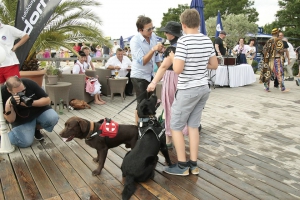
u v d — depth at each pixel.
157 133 2.59
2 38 4.37
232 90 7.85
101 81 7.15
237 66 8.36
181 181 2.62
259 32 26.91
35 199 2.31
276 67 7.32
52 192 2.42
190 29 2.38
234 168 2.90
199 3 6.50
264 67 7.44
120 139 2.76
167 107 3.18
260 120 4.74
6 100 3.36
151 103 2.65
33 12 5.22
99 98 6.39
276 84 8.06
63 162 3.02
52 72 5.29
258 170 2.86
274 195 2.38
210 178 2.68
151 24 3.17
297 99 6.46
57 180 2.63
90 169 2.86
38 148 3.43
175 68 2.33
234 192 2.43
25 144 3.38
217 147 3.50
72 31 6.50
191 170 2.75
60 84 5.34
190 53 2.31
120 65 6.99
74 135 2.54
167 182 2.60
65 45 5.94
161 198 2.33
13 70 4.54
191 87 2.40
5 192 2.42
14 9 6.07
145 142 2.50
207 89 2.48
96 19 6.45
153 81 2.70
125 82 6.46
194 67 2.37
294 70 14.51
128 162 2.40
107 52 13.12
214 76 8.18
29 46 5.28
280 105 5.87
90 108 5.78
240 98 6.67
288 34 23.41
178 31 2.83
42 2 5.21
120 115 5.15
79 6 6.25
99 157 2.72
